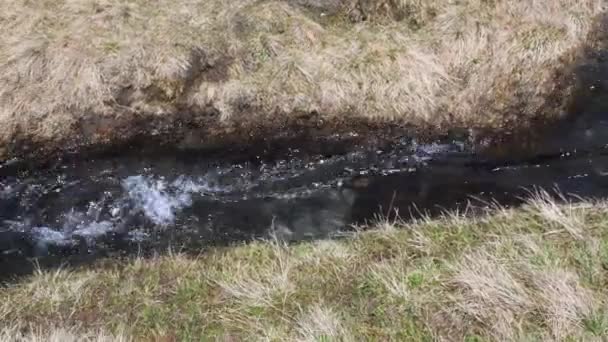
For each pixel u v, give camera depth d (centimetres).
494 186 1028
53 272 895
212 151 1073
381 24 1167
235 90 1074
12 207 1023
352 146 1083
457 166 1065
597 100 1113
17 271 927
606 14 1166
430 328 721
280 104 1074
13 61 1074
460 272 768
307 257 852
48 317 788
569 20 1135
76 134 1065
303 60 1103
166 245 965
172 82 1071
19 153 1054
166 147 1075
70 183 1050
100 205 1025
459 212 974
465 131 1088
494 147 1080
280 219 998
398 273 794
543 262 774
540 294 728
